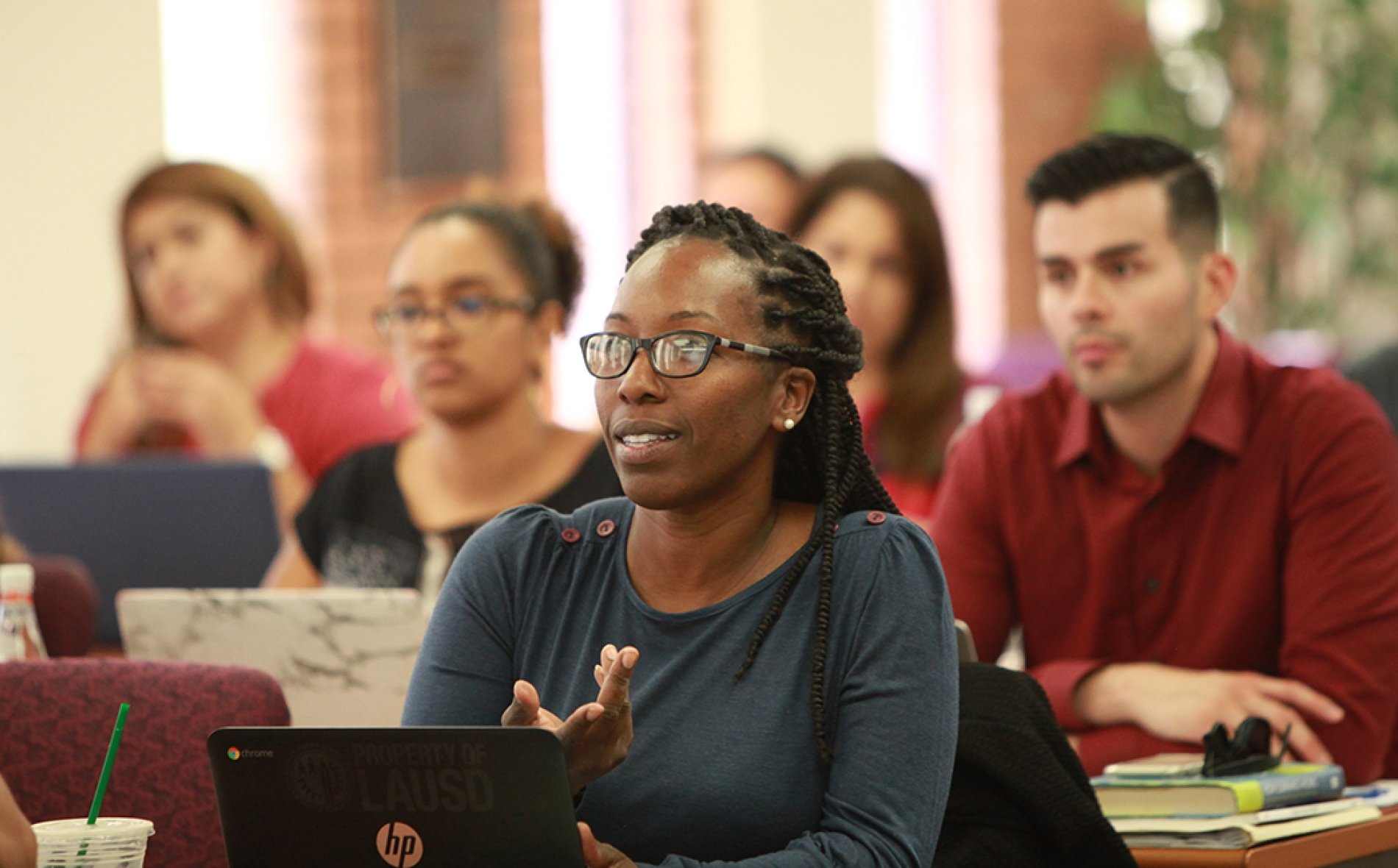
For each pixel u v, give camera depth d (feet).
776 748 12.13
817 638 12.27
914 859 11.78
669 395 12.23
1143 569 20.45
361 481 24.03
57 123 40.42
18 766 14.82
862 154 30.19
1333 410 19.86
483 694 13.08
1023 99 52.75
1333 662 18.99
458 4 46.24
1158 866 14.94
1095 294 19.71
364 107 45.52
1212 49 52.47
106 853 11.64
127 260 35.86
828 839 11.66
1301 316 52.31
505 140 46.73
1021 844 13.84
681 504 12.37
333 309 45.29
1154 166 19.67
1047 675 19.67
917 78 51.93
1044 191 20.10
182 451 35.37
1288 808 15.56
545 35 47.11
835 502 12.79
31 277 40.06
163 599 17.67
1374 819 15.87
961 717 14.01
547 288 23.50
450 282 22.62
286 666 17.42
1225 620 20.06
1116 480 20.67
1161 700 18.79
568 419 47.16
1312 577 19.40
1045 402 21.47
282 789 11.10
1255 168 52.60
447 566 22.86
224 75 43.73
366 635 17.21
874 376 29.60
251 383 35.40
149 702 14.92
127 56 41.37
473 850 10.79
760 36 48.26
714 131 48.42
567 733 11.02
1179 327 19.71
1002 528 21.34
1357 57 52.60
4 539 22.56
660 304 12.37
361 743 10.89
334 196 45.29
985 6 52.42
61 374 40.37
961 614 21.24
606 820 12.24
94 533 25.63
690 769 12.13
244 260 35.55
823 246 29.63
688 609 12.75
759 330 12.50
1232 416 20.04
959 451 21.94
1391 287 52.75
